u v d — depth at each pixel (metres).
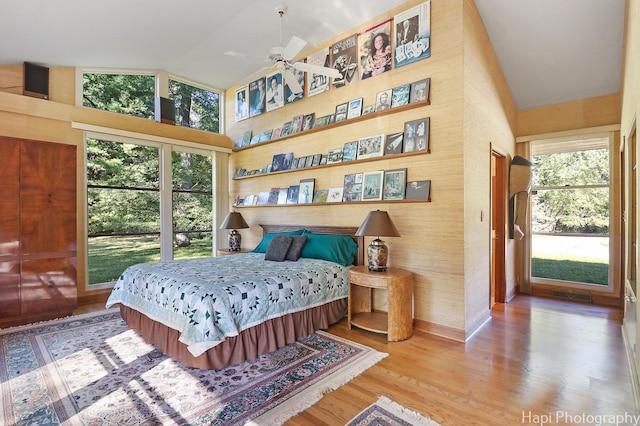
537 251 4.74
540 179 4.76
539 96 4.46
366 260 3.66
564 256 4.51
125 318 3.30
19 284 3.34
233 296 2.46
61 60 3.97
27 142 3.43
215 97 5.88
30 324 3.32
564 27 3.39
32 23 3.07
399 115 3.41
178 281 2.68
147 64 4.70
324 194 4.09
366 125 3.70
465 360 2.53
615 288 4.05
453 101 3.02
